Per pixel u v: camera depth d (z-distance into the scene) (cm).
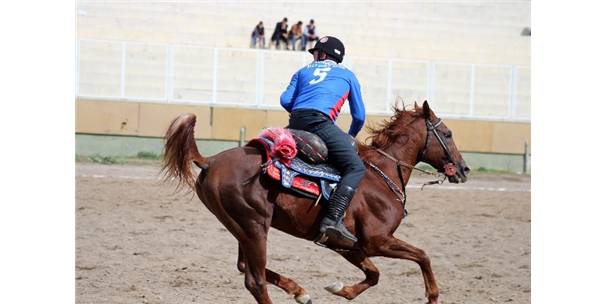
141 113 2342
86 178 1772
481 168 2486
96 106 2309
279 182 696
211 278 943
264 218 698
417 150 806
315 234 728
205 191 707
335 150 725
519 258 1138
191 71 2436
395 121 810
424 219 1456
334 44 775
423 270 751
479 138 2520
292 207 707
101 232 1194
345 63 2539
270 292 900
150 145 2345
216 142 2389
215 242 1161
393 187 772
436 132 807
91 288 868
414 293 910
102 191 1588
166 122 2353
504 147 2533
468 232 1340
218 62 2459
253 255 699
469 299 892
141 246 1110
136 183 1730
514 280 998
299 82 766
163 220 1320
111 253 1055
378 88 2542
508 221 1466
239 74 2469
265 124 2416
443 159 809
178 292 869
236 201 693
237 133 2395
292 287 743
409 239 1260
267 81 2491
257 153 709
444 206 1627
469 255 1151
